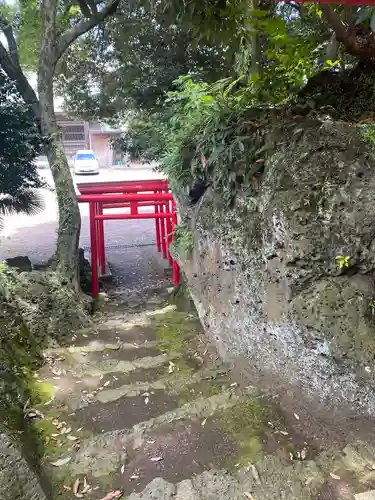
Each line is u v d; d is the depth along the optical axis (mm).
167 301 6066
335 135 2621
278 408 3008
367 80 3629
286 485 2260
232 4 2705
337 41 3529
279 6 4441
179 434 2795
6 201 5352
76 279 5555
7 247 8500
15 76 5641
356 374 2344
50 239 9102
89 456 2605
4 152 4844
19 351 3678
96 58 7191
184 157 4168
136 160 7414
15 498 2051
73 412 3121
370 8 2523
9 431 2375
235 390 3275
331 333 2396
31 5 6246
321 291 2490
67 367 3852
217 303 3801
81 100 7348
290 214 2576
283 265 2652
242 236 3152
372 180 2438
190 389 3418
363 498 2086
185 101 5188
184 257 4512
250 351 3326
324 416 2654
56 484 2391
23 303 4422
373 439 2363
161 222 7730
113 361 3949
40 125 5750
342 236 2443
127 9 6188
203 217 3865
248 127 3172
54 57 5758
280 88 3934
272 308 2850
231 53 4492
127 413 3119
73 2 6156
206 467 2502
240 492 2236
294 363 2791
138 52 6512
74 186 5906
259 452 2592
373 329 2379
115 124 7496
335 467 2346
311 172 2600
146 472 2480
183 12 2752
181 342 4406
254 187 3043
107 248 9156
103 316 5414
